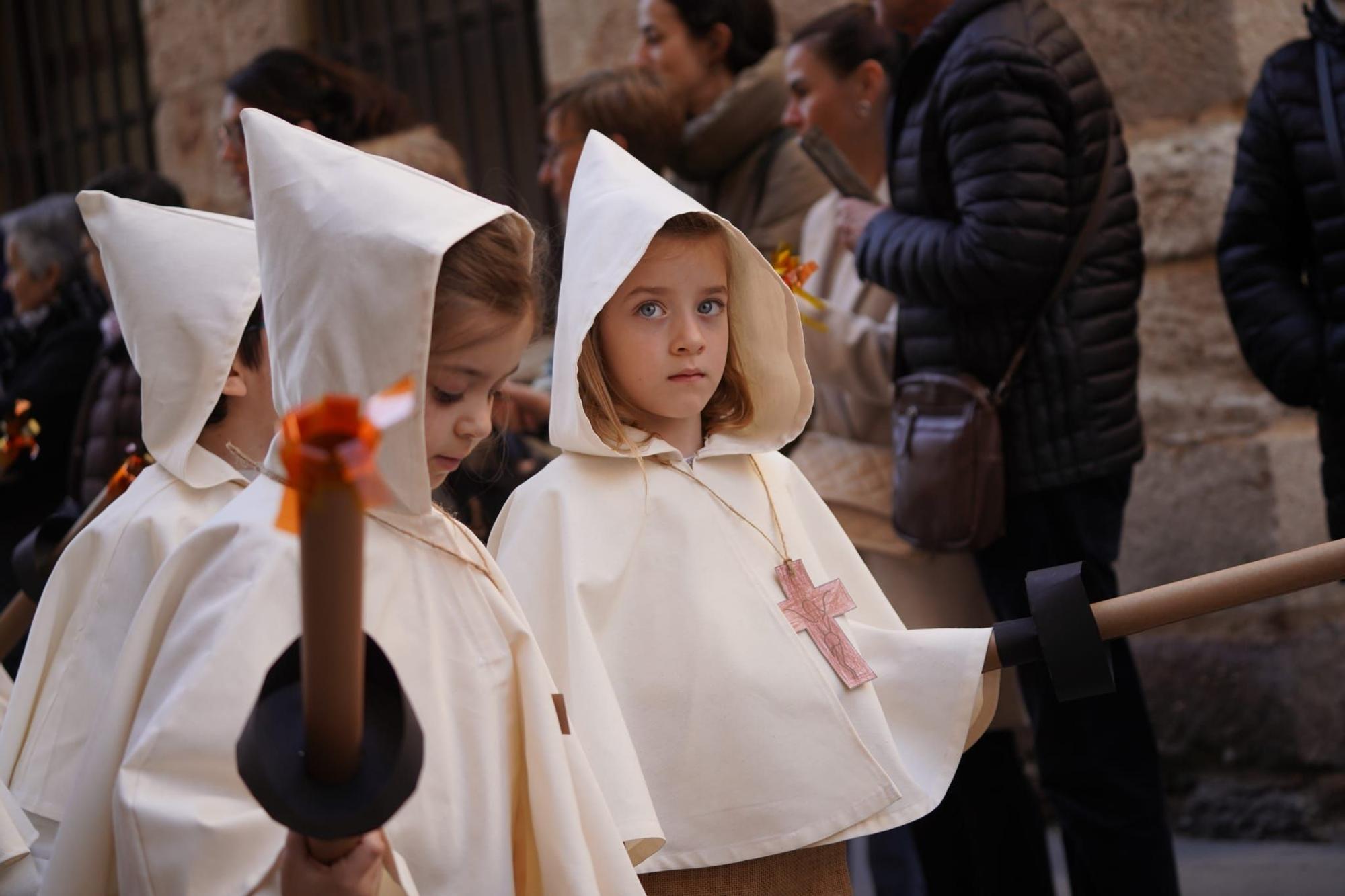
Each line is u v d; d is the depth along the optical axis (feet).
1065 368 12.92
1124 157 13.57
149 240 9.56
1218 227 17.10
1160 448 17.57
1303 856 15.84
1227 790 17.08
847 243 13.92
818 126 15.57
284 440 4.08
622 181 9.56
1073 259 12.91
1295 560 8.43
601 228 9.31
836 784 9.05
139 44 27.50
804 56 15.58
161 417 9.34
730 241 9.80
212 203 26.08
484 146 23.57
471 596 7.47
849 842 17.70
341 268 6.98
